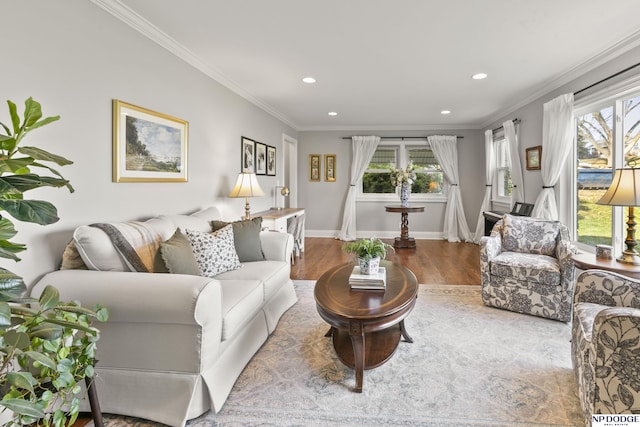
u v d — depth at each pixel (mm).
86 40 2014
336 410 1615
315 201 6961
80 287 1548
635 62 2686
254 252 2773
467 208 6602
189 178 3105
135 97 2420
